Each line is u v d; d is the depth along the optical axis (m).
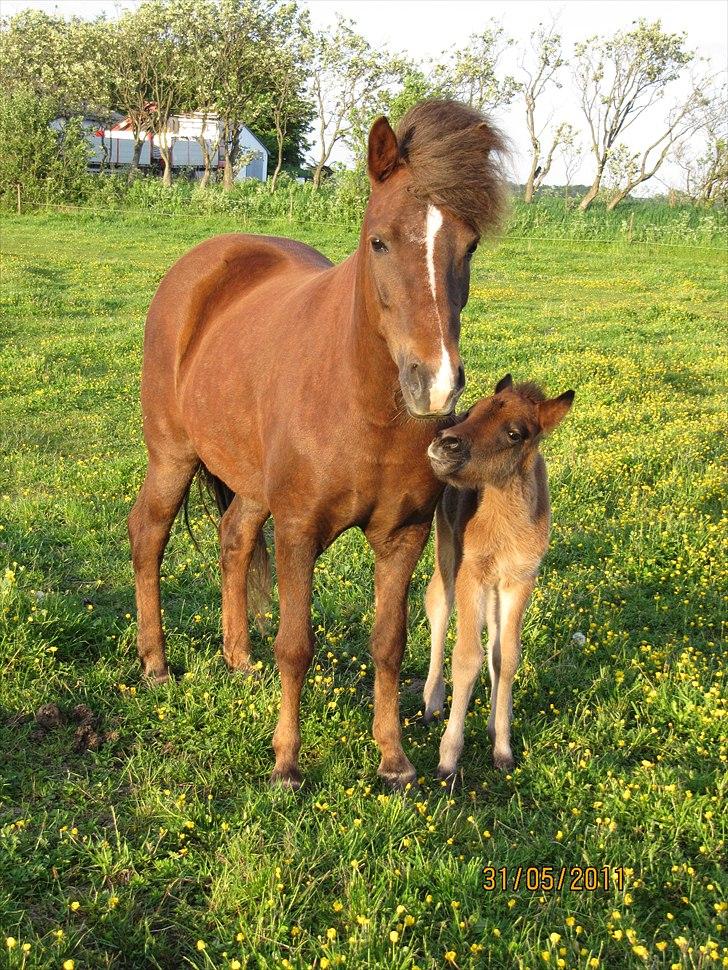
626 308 17.38
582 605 5.30
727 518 6.33
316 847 3.12
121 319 14.74
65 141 34.19
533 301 18.61
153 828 3.35
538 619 4.95
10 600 4.62
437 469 3.26
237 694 4.21
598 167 49.12
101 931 2.88
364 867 3.09
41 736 3.88
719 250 28.66
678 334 14.84
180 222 30.48
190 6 48.53
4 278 17.81
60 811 3.39
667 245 29.97
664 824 3.38
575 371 11.11
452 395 2.75
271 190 34.31
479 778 3.83
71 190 33.41
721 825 3.38
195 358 4.46
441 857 3.12
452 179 2.81
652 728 4.01
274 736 3.73
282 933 2.79
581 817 3.47
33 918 2.93
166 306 4.75
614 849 3.22
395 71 52.44
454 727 3.77
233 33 49.22
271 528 6.44
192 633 4.98
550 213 35.91
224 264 4.69
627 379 10.84
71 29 52.56
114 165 56.94
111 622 4.84
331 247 25.16
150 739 3.99
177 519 6.52
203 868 3.10
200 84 49.56
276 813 3.35
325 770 3.72
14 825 3.29
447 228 2.85
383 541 3.65
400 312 2.84
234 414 4.08
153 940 2.81
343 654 4.68
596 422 9.01
